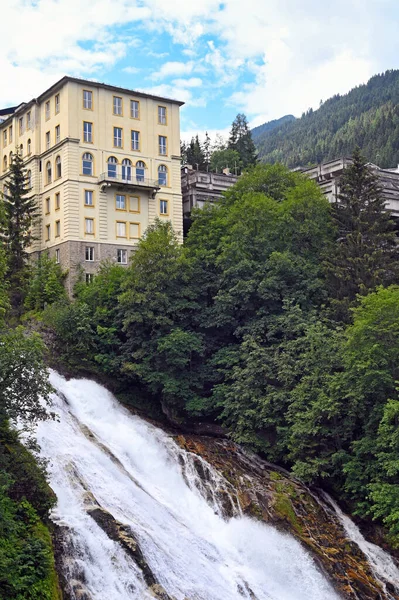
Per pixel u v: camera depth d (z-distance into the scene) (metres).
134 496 42.78
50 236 84.00
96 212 82.31
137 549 36.03
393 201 90.50
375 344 46.81
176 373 60.84
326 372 51.56
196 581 37.44
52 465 41.44
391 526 43.94
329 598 41.56
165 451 51.91
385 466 44.34
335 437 50.62
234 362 59.22
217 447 54.97
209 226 71.75
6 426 39.03
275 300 61.75
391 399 45.50
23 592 30.31
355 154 72.56
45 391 36.00
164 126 89.75
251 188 75.00
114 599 33.44
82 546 34.75
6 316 71.19
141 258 64.19
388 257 66.62
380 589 42.72
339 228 70.44
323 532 46.38
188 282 65.38
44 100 87.31
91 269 80.88
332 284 63.50
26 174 89.00
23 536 32.81
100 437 50.41
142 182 85.81
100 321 66.00
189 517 45.00
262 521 45.75
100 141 83.88
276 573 42.28
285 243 66.19
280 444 52.75
